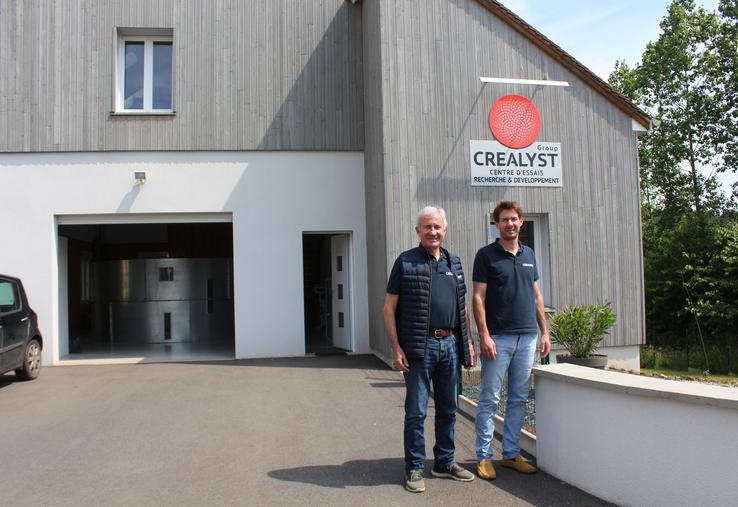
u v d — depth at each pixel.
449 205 9.62
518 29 10.06
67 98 10.58
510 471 4.64
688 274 17.50
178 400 7.21
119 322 13.86
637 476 3.75
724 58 23.34
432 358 4.31
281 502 4.04
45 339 10.28
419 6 9.73
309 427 5.95
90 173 10.56
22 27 10.58
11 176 10.45
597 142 10.34
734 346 14.05
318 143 10.99
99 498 4.14
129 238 17.45
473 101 9.81
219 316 14.15
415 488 4.19
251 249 10.76
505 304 4.54
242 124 10.84
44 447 5.33
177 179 10.70
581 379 4.15
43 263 10.41
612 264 10.29
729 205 24.17
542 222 10.27
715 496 3.32
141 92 11.11
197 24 10.89
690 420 3.45
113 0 10.71
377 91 9.85
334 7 11.20
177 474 4.61
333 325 11.87
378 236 9.91
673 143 24.67
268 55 11.00
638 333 10.34
